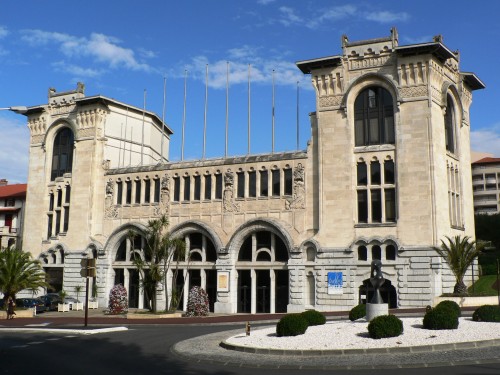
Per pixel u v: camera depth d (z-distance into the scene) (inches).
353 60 2206.0
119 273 2610.7
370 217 2094.0
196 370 852.6
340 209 2129.7
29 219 2881.4
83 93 2869.1
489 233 3233.3
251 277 2279.8
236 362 919.7
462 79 2378.2
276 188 2298.2
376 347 925.2
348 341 1002.1
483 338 949.8
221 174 2426.2
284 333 1136.8
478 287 2187.5
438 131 2095.2
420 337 989.8
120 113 2896.2
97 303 2556.6
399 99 2085.4
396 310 1857.8
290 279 2162.9
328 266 2102.6
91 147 2716.5
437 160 2054.6
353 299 2048.5
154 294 2028.8
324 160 2186.3
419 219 1996.8
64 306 2377.0
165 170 2551.7
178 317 2000.5
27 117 2982.3
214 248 2417.6
